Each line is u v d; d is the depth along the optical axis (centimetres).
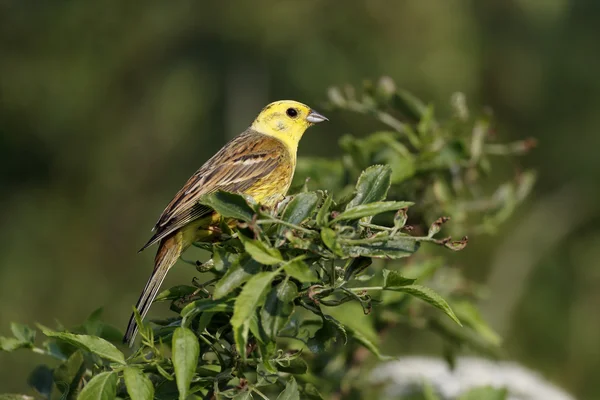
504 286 1588
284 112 678
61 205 1766
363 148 646
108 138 1811
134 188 1800
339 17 1723
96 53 1817
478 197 687
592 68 1756
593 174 1731
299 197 373
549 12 1773
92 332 475
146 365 386
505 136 1736
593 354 1504
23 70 1794
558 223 1698
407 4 1680
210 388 411
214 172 634
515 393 718
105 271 1727
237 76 1802
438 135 654
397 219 368
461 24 1714
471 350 650
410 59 1684
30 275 1656
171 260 563
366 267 380
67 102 1800
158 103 1808
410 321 635
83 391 363
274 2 1745
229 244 400
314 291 372
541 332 1551
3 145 1784
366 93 685
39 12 1814
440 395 687
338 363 628
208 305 372
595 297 1609
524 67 1747
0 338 466
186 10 1788
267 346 357
